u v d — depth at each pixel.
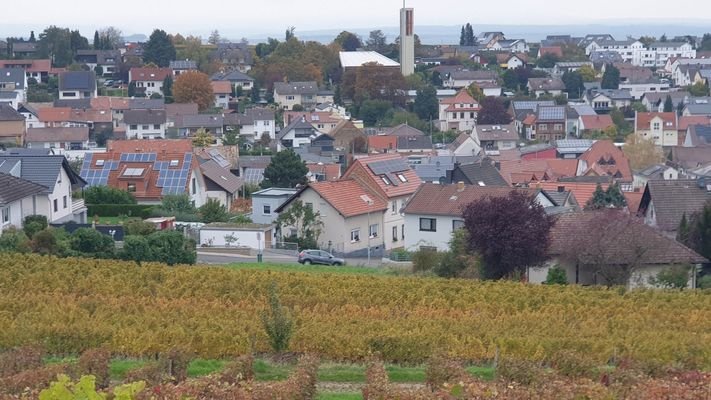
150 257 73.31
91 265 64.81
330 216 91.00
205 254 85.12
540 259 67.44
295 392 36.28
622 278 66.81
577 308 54.94
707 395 35.97
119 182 112.12
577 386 36.38
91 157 117.06
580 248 67.25
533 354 45.22
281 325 45.06
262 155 170.75
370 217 94.25
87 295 56.19
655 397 35.59
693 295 59.41
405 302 55.97
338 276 63.97
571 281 68.69
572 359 42.03
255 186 129.38
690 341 46.88
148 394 33.72
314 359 41.28
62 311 50.44
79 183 104.06
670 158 169.00
